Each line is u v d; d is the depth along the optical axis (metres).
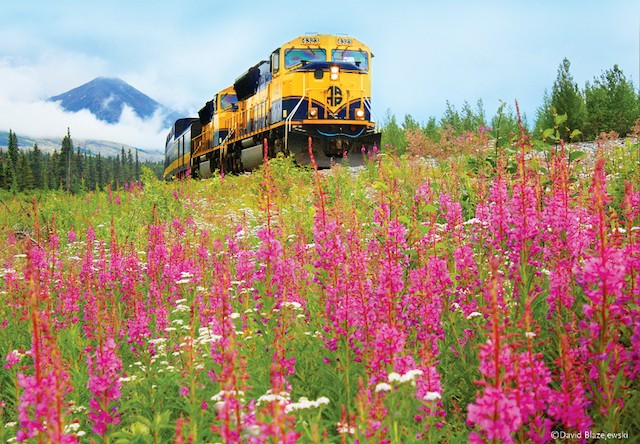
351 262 5.47
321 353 5.42
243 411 3.43
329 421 4.51
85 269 8.47
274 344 5.13
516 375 3.31
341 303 5.02
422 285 5.32
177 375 5.19
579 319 4.75
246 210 15.08
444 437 4.27
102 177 193.25
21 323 7.18
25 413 3.51
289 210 11.48
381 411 3.79
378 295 5.07
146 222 15.23
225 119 34.31
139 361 6.12
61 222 17.47
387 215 6.18
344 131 26.08
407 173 13.60
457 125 41.72
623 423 4.04
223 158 33.41
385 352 4.09
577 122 34.16
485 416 3.05
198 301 6.54
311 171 21.12
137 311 6.42
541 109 37.22
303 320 6.21
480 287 5.34
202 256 8.75
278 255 5.59
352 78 26.28
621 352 4.03
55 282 8.34
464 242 6.81
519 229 5.09
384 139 38.09
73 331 6.45
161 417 4.17
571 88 34.50
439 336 5.20
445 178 12.63
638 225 6.70
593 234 5.06
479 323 5.16
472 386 4.84
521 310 4.95
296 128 25.39
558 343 4.42
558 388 4.30
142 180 18.25
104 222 15.89
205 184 23.92
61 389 3.63
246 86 31.09
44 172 111.25
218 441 4.07
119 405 5.17
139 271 8.60
